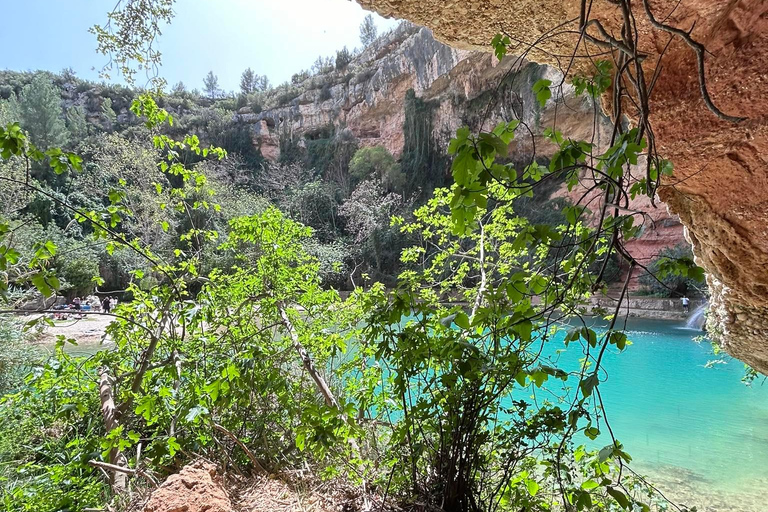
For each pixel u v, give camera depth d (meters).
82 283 15.83
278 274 4.11
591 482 1.66
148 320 3.41
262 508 2.39
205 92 54.56
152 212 14.82
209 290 3.79
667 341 11.55
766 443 5.99
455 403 2.08
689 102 1.82
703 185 2.07
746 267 2.31
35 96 32.25
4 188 10.34
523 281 1.35
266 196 31.81
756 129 1.71
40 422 3.46
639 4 1.72
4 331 5.07
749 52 1.60
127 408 3.25
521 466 2.42
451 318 1.90
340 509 2.39
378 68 34.97
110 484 2.66
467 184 1.12
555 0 1.95
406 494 2.29
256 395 3.11
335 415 2.19
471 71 27.27
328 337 3.42
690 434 6.30
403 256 4.32
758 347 3.15
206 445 2.98
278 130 42.03
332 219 29.44
